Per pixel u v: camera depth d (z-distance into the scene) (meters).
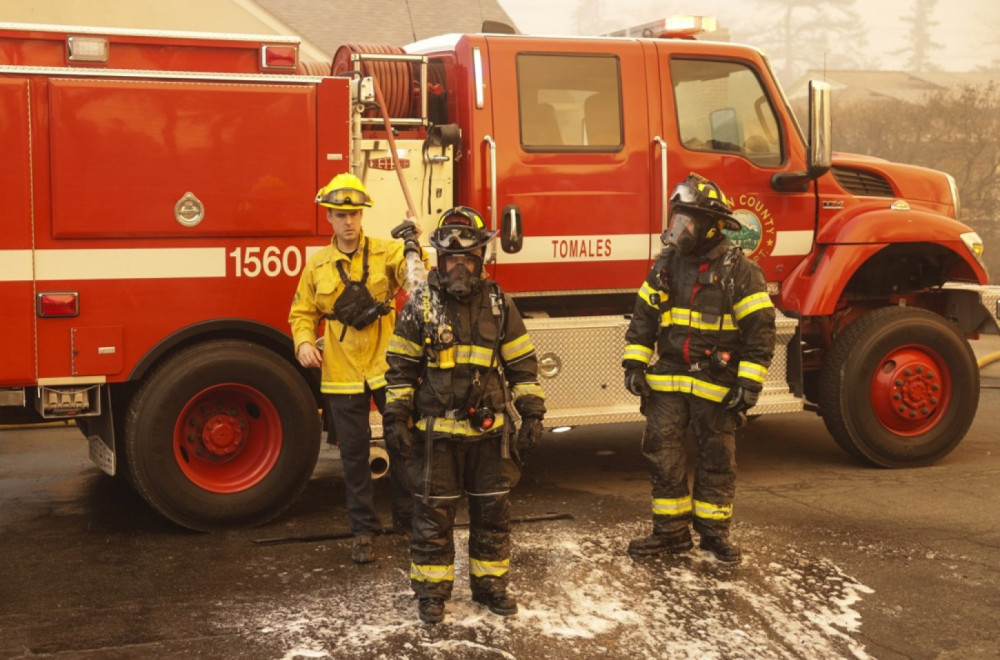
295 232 5.38
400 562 4.83
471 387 4.05
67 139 4.97
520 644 3.89
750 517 5.52
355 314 4.75
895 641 3.94
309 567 4.77
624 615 4.16
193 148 5.18
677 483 4.88
